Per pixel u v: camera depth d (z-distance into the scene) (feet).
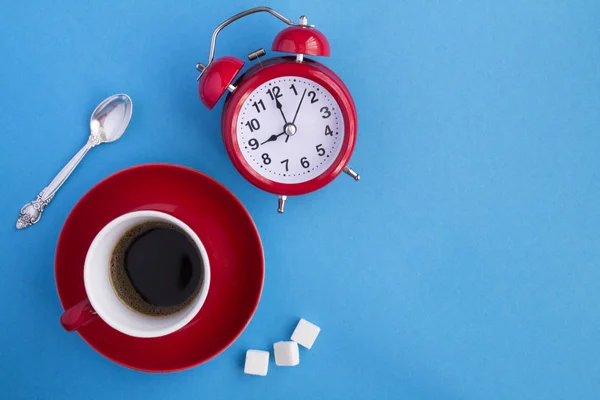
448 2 2.12
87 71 2.09
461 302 2.20
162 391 2.18
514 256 2.20
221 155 2.11
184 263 2.02
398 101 2.13
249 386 2.19
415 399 2.21
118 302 1.96
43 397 2.15
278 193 1.99
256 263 1.98
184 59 2.09
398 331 2.20
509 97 2.16
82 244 1.96
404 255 2.18
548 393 2.23
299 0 2.09
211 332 2.01
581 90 2.16
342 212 2.15
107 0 2.07
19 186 2.10
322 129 1.96
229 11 2.08
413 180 2.16
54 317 2.14
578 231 2.20
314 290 2.17
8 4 2.07
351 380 2.20
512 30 2.14
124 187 1.96
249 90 1.91
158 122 2.10
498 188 2.18
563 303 2.21
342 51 2.11
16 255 2.11
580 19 2.14
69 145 2.10
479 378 2.22
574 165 2.18
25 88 2.09
